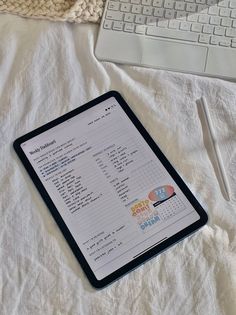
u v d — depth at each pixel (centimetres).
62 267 57
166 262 57
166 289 56
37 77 68
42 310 55
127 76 68
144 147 63
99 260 57
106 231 59
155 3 71
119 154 63
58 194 61
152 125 65
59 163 63
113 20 70
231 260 57
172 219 59
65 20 70
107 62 69
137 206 60
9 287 56
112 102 66
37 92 67
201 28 70
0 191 61
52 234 59
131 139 64
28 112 66
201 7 71
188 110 66
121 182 61
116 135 64
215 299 55
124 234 58
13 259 57
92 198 60
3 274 57
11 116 65
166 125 65
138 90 67
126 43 69
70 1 71
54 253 58
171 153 63
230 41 69
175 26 70
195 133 65
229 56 69
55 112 66
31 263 57
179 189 61
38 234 59
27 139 64
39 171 62
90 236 58
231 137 64
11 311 55
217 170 62
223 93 67
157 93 67
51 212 60
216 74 68
